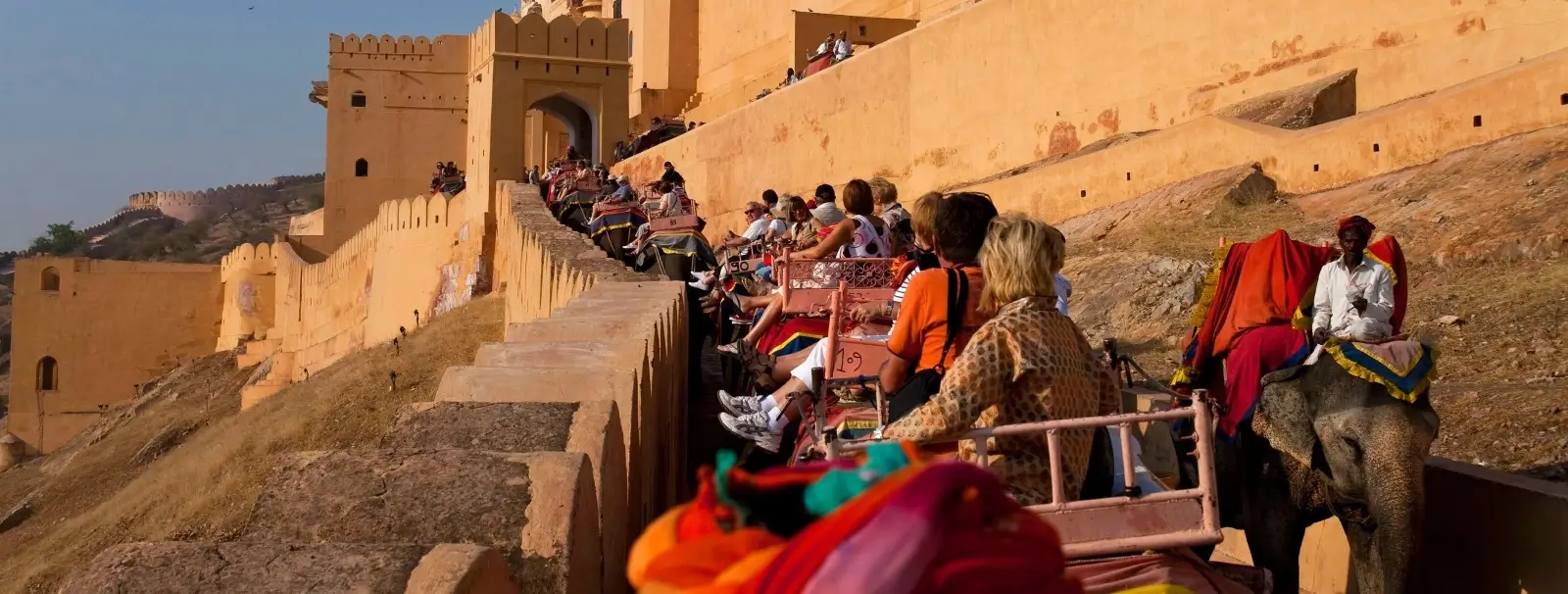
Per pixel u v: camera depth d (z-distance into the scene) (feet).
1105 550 11.71
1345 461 16.44
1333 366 16.87
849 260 25.82
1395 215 40.88
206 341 189.67
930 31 85.25
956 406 11.66
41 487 140.05
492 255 113.50
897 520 7.03
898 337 14.66
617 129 118.73
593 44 117.91
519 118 115.55
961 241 14.70
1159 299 40.60
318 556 8.92
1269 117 55.77
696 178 113.70
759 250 38.06
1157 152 57.11
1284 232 18.98
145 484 100.48
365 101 173.27
